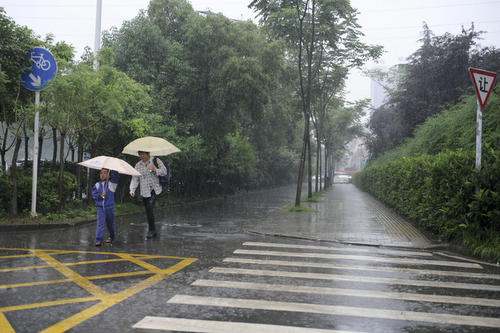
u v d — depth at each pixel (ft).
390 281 24.14
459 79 86.02
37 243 33.53
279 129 115.65
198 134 73.15
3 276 23.54
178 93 72.08
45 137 62.08
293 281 23.63
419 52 92.22
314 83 88.79
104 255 29.66
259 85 70.90
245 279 23.82
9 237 35.81
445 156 38.58
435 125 61.52
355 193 124.47
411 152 70.85
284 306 19.27
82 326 16.43
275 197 109.19
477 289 22.81
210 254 30.71
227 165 93.86
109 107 45.50
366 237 39.04
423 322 17.66
